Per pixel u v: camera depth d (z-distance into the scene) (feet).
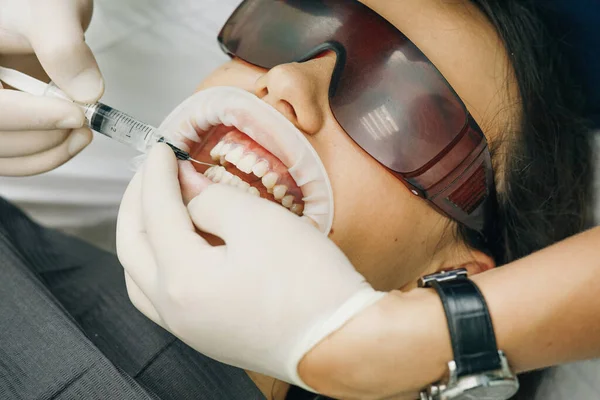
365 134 2.43
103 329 2.72
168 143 2.39
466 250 2.95
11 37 2.63
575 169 3.39
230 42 2.79
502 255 3.16
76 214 4.21
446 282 1.85
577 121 3.38
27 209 4.09
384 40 2.48
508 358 1.81
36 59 2.91
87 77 2.48
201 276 1.88
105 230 4.27
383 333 1.73
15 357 2.34
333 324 1.73
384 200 2.51
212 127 2.64
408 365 1.74
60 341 2.37
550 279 1.83
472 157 2.56
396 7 2.66
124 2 4.60
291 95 2.33
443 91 2.47
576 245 1.92
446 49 2.62
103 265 3.40
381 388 1.80
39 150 2.58
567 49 3.34
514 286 1.82
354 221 2.48
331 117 2.45
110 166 4.33
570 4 3.22
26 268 2.65
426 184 2.52
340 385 1.80
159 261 1.99
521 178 2.98
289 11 2.63
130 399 2.26
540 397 3.77
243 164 2.52
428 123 2.45
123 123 2.43
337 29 2.53
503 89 2.75
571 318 1.80
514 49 2.81
